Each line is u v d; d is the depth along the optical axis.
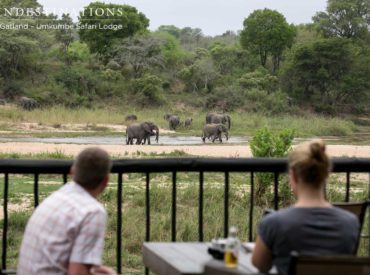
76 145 35.53
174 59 105.44
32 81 85.50
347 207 4.83
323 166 4.04
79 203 4.24
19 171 5.52
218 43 118.06
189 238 11.78
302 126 65.25
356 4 120.12
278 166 5.80
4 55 85.69
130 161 5.63
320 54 95.88
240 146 38.16
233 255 4.18
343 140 54.09
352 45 102.38
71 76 86.06
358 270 3.59
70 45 100.62
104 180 4.39
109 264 10.32
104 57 100.00
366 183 19.25
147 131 41.16
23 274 4.28
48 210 4.26
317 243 3.94
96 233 4.20
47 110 63.44
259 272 4.10
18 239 11.60
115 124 59.94
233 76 101.94
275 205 5.91
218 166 5.75
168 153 31.02
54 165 5.52
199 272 4.10
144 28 108.38
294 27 114.12
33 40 90.19
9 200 15.50
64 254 4.18
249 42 112.75
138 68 95.81
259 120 69.56
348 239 3.98
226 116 61.34
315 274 3.57
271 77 98.00
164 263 4.43
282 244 3.95
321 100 96.94
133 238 11.65
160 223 12.33
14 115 57.78
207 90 92.81
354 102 98.44
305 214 3.98
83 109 74.81
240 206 14.64
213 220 12.73
